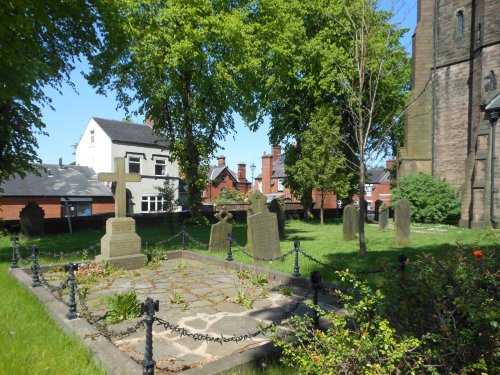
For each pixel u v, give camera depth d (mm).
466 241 13977
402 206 13523
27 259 9797
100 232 19781
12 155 17469
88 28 16266
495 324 2723
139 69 20719
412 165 27391
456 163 25891
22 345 4309
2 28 11469
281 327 5199
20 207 28672
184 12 20047
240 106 25453
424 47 27359
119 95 22922
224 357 3912
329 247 12984
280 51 24547
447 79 26359
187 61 21219
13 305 5852
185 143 23516
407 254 11109
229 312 5910
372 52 14164
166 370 3953
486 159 20484
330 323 5012
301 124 29766
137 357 4254
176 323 5402
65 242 15180
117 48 19359
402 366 3078
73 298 5207
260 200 12531
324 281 7680
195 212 24016
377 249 12344
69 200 30828
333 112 26812
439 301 3336
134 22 19438
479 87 22531
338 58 25078
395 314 3521
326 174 24938
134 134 36469
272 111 31469
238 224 25969
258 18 24891
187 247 12828
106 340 4363
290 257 10516
